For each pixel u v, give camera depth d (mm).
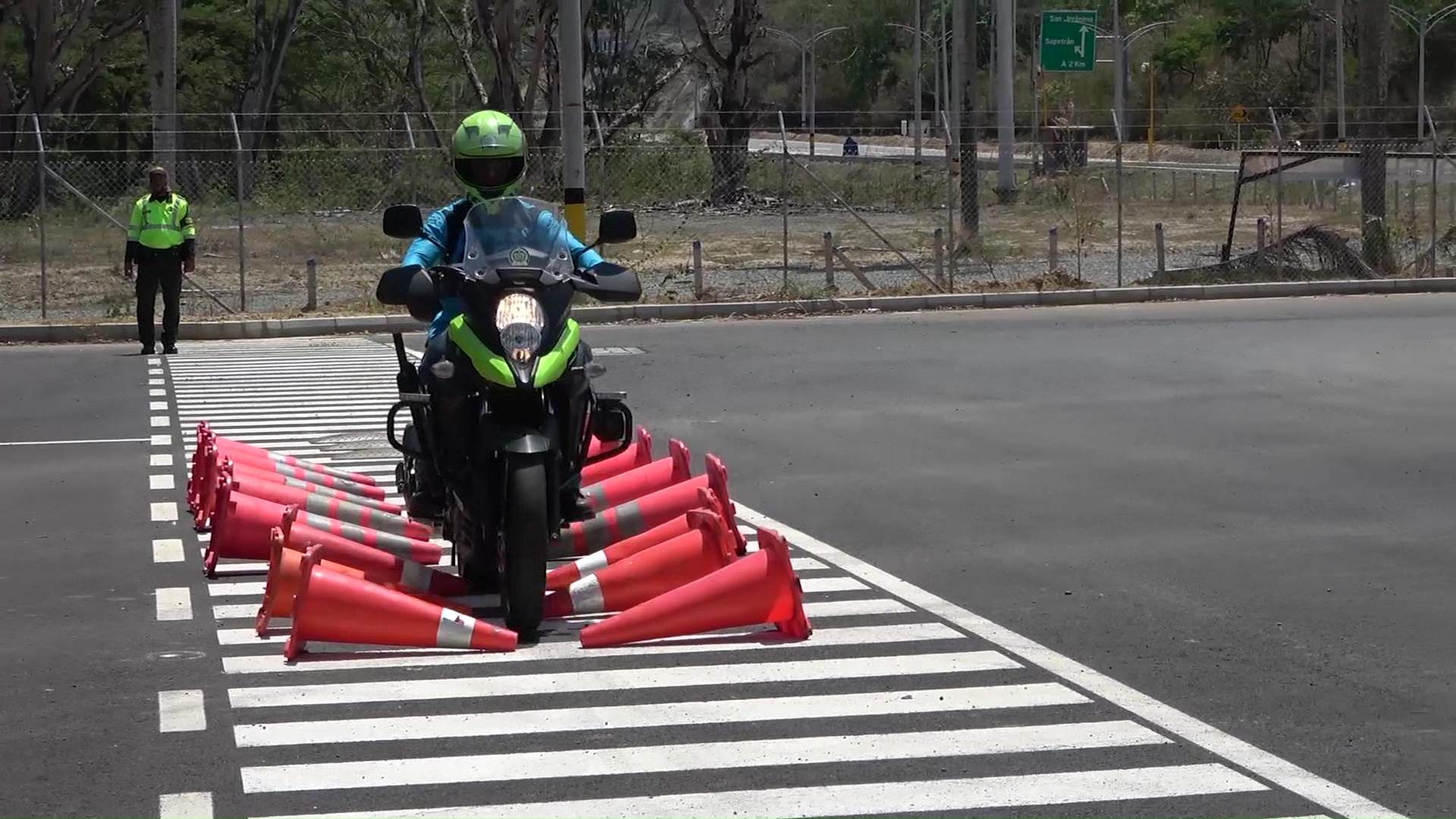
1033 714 7191
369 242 36875
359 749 6758
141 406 17250
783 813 6051
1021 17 112500
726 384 18422
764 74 123375
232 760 6637
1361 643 8328
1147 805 6141
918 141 62562
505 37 46156
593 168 45094
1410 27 86562
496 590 9289
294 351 22609
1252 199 51156
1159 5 107938
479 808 6105
